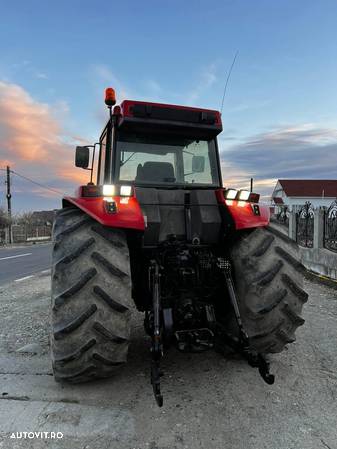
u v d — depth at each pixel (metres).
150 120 3.21
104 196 2.62
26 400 2.66
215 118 3.38
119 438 2.20
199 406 2.55
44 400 2.65
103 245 2.55
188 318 2.88
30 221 41.69
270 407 2.54
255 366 2.62
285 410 2.49
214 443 2.14
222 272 3.01
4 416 2.45
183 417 2.42
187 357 3.43
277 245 2.89
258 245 2.87
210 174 3.58
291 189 51.38
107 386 2.86
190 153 3.54
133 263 3.16
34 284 8.14
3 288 7.76
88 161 4.32
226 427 2.30
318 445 2.12
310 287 6.59
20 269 11.38
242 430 2.27
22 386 2.88
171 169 3.47
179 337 2.73
